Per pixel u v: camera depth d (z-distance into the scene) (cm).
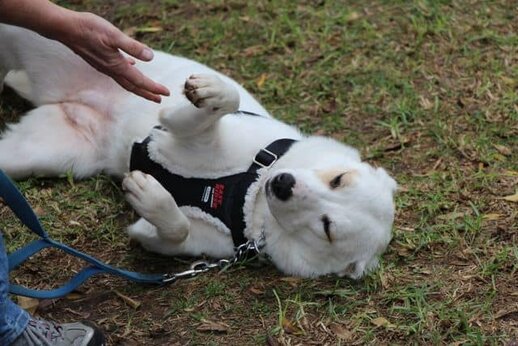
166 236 371
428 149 472
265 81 522
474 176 446
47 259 385
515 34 565
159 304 361
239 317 356
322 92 513
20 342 298
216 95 362
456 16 580
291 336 347
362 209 369
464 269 387
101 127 426
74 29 337
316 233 367
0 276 281
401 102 503
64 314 355
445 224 415
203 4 590
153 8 585
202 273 378
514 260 389
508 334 348
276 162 384
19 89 454
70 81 430
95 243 398
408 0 594
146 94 358
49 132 425
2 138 428
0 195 315
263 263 386
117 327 348
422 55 545
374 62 539
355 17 577
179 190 384
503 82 520
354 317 356
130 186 363
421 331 349
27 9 329
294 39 559
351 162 384
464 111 498
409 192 436
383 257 394
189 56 545
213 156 382
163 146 386
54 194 422
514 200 428
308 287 372
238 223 377
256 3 590
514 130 481
